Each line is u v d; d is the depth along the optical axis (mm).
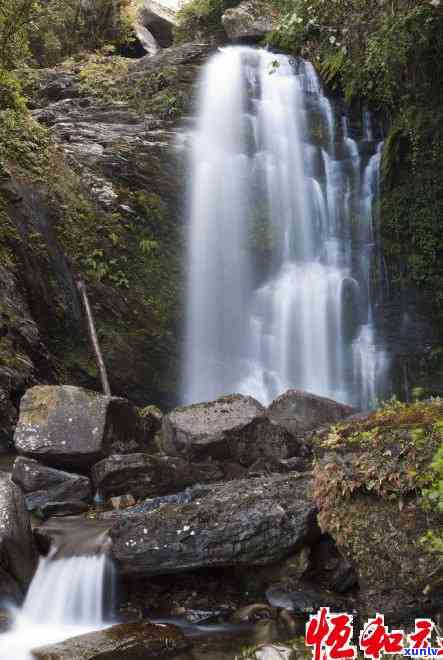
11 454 7922
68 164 12766
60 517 6148
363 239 14367
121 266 12328
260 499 5387
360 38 13430
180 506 5426
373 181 14586
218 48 16672
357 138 15078
